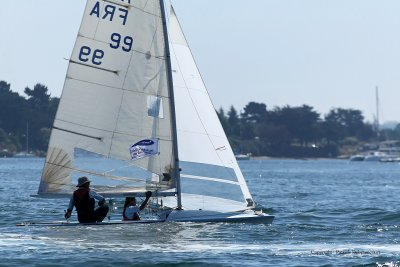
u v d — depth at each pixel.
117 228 124.38
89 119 130.25
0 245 113.00
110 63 130.75
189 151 133.50
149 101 131.62
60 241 115.62
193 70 135.38
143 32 131.62
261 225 133.00
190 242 116.75
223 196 133.62
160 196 131.12
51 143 129.50
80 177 128.88
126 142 131.12
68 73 129.88
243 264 104.00
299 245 117.75
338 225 144.12
